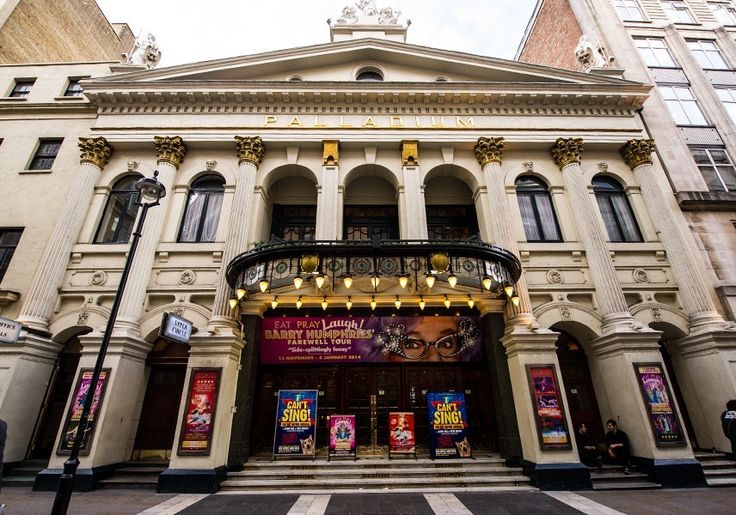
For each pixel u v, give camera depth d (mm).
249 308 10734
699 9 18344
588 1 17891
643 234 12320
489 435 10602
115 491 8383
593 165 13461
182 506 7082
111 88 13281
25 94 14898
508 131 13500
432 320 11117
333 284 9547
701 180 13352
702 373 10430
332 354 10820
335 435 9648
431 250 9602
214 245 11633
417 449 10500
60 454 8680
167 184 12328
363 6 17734
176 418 10586
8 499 7605
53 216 12234
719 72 16422
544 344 9727
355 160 13273
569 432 8891
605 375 10539
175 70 13766
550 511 6664
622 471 9195
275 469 9109
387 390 11023
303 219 14125
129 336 9867
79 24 21000
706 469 9133
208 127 13141
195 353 9477
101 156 12656
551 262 11742
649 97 14938
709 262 12062
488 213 12445
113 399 9273
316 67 15016
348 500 7465
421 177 12977
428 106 13859
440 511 6680
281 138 13078
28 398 9828
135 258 11117
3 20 16281
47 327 10430
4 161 13125
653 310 11062
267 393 10883
